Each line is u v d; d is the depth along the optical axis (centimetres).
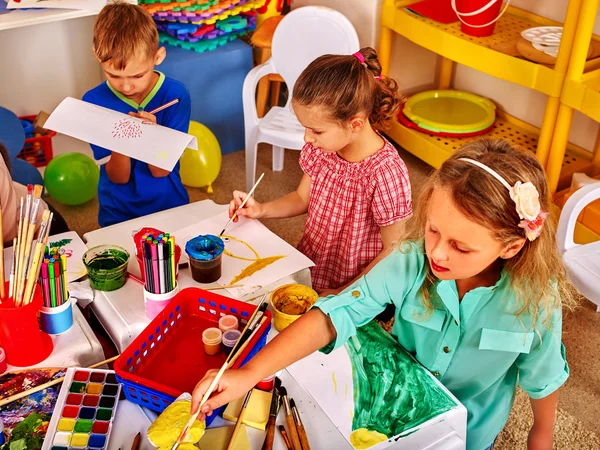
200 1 279
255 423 105
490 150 97
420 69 313
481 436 123
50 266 116
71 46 276
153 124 161
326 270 179
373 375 116
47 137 270
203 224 158
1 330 111
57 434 102
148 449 101
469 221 91
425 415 109
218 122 301
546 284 103
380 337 125
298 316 125
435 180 97
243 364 108
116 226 157
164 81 192
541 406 116
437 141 280
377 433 106
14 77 271
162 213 163
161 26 294
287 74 261
